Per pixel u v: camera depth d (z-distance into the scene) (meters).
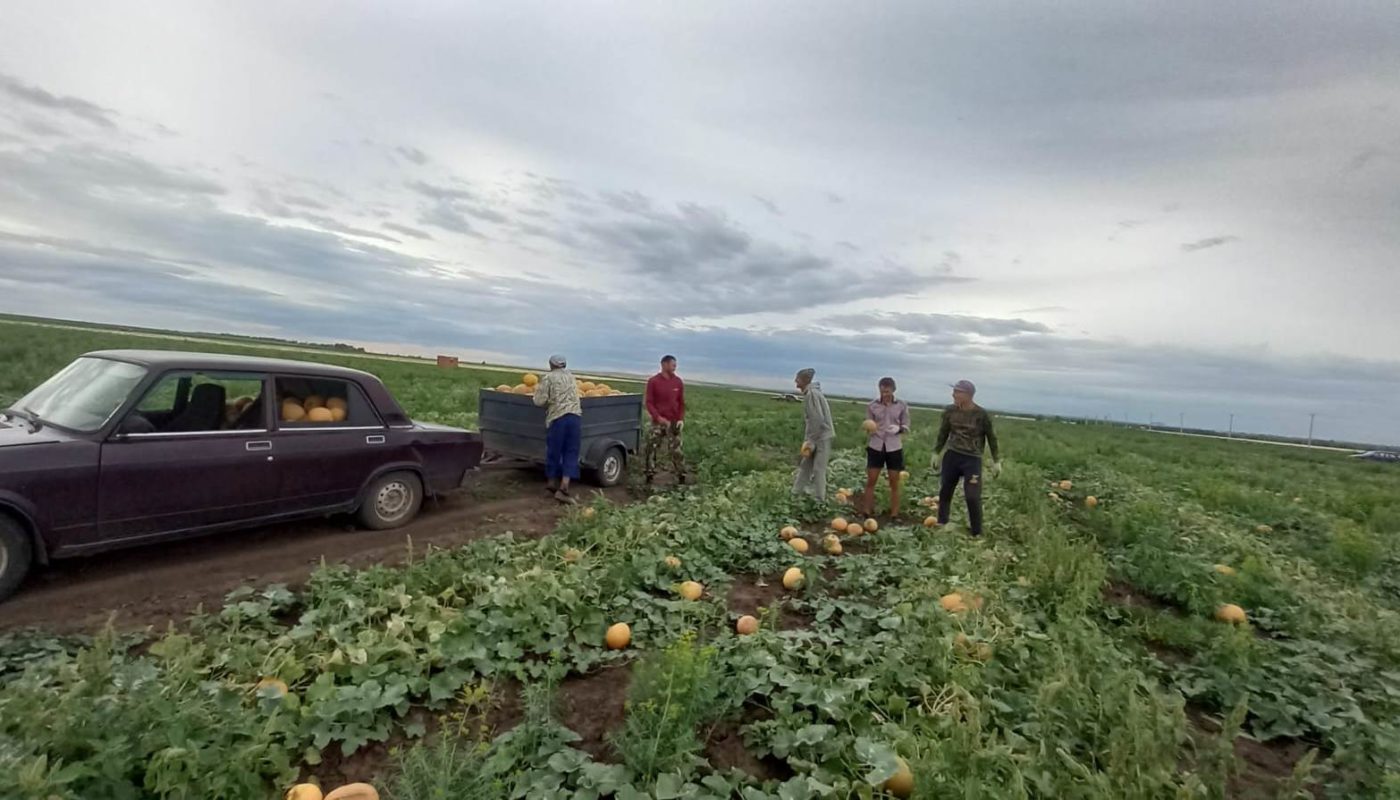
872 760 3.66
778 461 17.81
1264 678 5.50
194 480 6.94
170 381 6.96
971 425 10.39
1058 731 4.21
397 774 3.84
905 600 6.63
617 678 5.20
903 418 11.75
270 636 5.37
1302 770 3.68
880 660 5.04
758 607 6.81
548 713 4.16
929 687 4.62
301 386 8.14
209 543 7.86
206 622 5.43
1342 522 13.78
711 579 7.41
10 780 2.84
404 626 5.18
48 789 2.91
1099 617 7.04
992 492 14.01
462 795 3.24
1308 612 7.17
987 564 7.64
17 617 5.67
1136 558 8.80
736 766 4.09
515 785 3.59
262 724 3.84
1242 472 25.64
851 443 25.02
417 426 9.33
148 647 5.27
